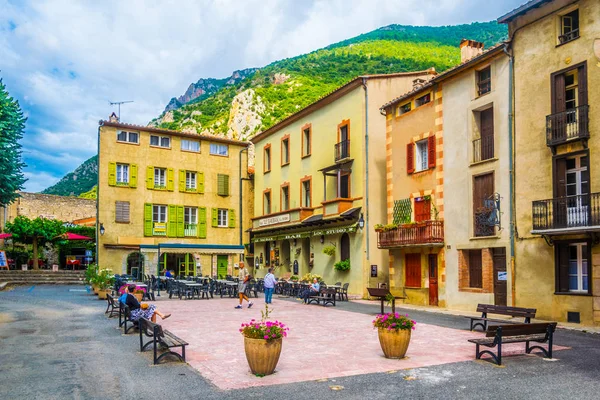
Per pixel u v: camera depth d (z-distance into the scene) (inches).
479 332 535.2
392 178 970.7
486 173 753.6
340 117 1113.4
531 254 669.3
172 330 533.0
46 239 1413.6
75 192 4677.7
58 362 376.8
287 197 1352.1
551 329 405.1
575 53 633.0
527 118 688.4
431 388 307.1
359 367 360.8
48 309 735.7
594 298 587.8
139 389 301.1
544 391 302.5
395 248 944.3
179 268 1320.1
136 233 1369.3
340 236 1085.8
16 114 970.7
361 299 976.3
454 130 823.7
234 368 355.6
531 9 689.0
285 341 471.5
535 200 668.1
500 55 740.7
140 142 1397.6
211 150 1524.4
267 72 4520.2
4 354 407.2
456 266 800.3
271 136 1443.2
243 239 1556.3
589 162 605.6
